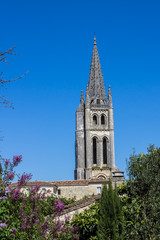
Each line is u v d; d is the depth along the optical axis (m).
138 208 36.09
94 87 160.75
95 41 170.88
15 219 22.11
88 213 41.81
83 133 154.62
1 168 22.70
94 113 155.00
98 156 150.62
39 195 25.38
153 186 36.59
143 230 34.88
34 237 22.88
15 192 22.31
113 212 36.47
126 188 38.53
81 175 148.88
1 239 19.11
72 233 28.81
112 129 153.62
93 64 166.00
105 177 146.75
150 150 39.16
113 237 35.34
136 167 38.22
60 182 98.81
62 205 25.16
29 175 23.05
